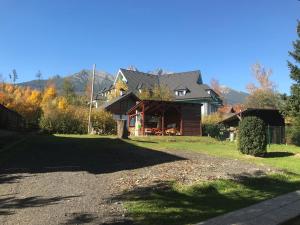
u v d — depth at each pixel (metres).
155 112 44.72
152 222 7.62
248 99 71.56
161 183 11.39
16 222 7.39
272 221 7.84
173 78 81.56
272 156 21.06
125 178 12.11
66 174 12.70
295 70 32.69
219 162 16.97
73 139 29.94
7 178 11.75
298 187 12.02
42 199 9.22
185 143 30.44
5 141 25.50
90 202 9.03
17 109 58.06
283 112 33.47
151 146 25.86
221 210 8.74
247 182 12.38
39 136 34.22
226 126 43.34
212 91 77.62
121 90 72.88
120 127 32.38
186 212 8.46
